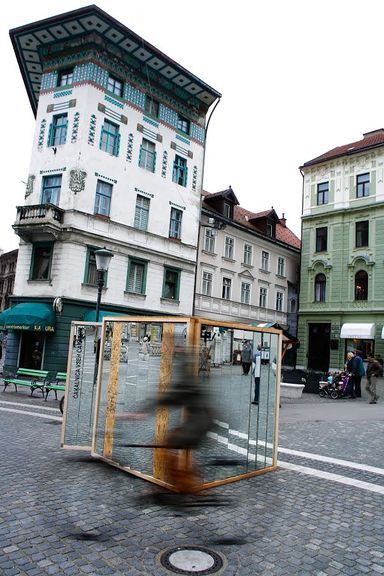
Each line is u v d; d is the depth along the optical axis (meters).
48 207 21.56
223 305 34.31
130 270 25.00
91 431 7.68
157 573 3.72
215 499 5.40
